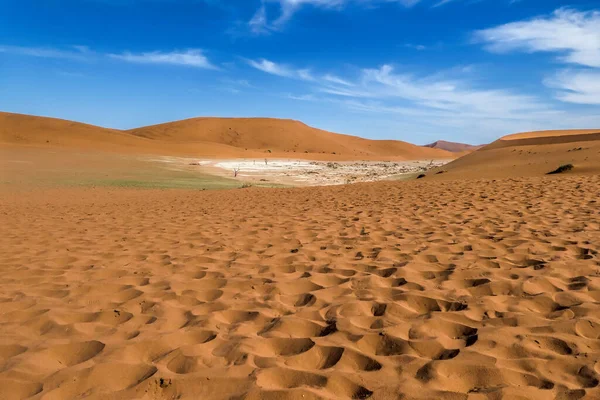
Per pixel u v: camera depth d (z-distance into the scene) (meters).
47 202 13.30
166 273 4.52
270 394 2.20
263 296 3.77
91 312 3.40
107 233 7.01
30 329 3.13
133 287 4.07
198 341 2.89
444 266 4.41
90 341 2.87
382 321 3.09
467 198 9.67
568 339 2.70
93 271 4.63
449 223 6.80
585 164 19.19
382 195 11.57
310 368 2.52
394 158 113.06
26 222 8.41
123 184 25.31
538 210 7.52
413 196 10.78
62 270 4.70
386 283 3.99
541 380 2.28
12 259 5.23
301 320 3.15
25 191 18.58
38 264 4.98
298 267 4.61
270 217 8.34
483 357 2.51
